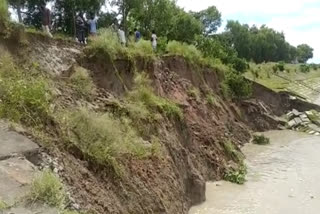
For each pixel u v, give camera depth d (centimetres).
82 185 807
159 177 1145
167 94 1953
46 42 1309
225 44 3878
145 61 1752
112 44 1518
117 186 920
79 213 669
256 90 3425
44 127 876
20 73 1059
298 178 1720
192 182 1382
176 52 2497
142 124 1323
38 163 745
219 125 2284
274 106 3453
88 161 896
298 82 5094
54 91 1094
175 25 3772
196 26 3969
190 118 1919
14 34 1179
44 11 1623
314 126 3158
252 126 3056
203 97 2462
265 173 1817
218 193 1494
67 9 2188
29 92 917
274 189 1560
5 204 566
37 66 1184
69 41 1423
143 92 1521
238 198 1442
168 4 3672
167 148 1352
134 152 1115
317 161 2056
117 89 1441
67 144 878
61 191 645
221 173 1703
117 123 1177
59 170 771
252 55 8806
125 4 2773
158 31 3466
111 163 937
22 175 650
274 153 2286
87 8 2238
